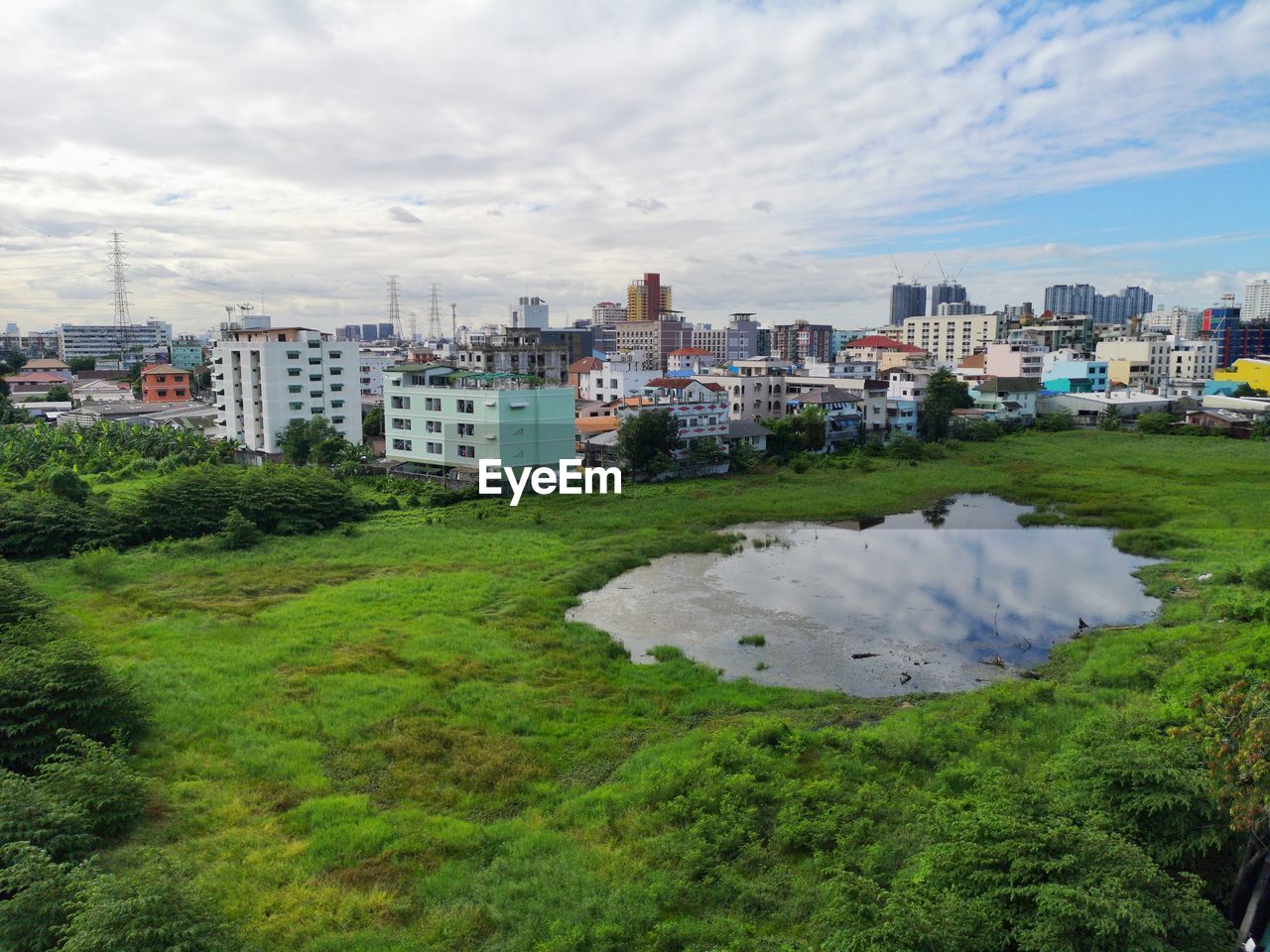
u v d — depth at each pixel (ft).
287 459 295.69
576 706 106.93
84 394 482.28
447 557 180.04
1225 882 63.05
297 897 67.10
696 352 527.81
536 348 464.65
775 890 68.74
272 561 175.73
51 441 299.17
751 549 197.16
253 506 199.41
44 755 83.66
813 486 271.28
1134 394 468.75
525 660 121.90
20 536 173.17
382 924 64.69
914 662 127.24
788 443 333.42
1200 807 64.34
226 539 184.75
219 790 83.35
